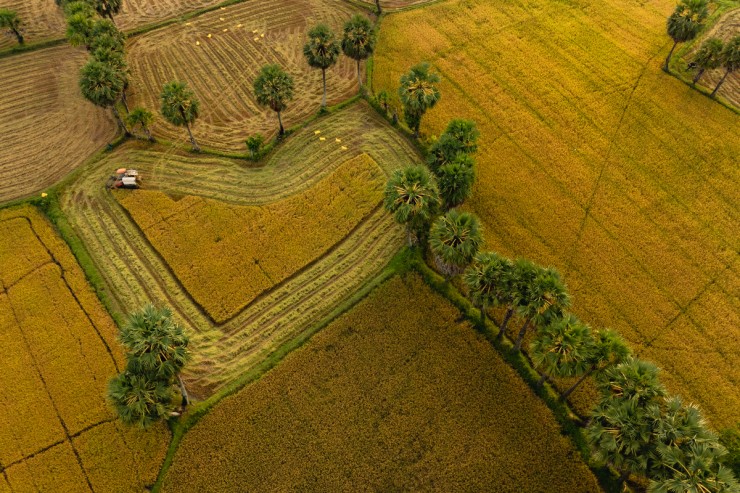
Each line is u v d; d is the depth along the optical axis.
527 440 42.97
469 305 51.38
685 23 72.00
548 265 55.44
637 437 34.41
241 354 49.12
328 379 46.62
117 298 52.94
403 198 48.66
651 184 63.44
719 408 45.25
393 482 41.03
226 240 57.44
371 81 76.94
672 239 57.97
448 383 46.34
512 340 49.59
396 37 84.62
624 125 70.44
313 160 65.94
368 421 44.16
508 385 46.19
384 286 53.12
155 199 61.00
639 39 84.00
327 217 59.75
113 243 57.50
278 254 56.38
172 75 77.94
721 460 35.84
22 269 54.53
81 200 61.34
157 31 85.88
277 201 61.50
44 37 84.56
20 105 73.00
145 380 38.62
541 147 67.69
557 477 41.06
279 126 69.00
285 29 87.12
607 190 62.72
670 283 54.12
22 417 44.50
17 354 48.38
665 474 33.59
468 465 41.75
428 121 70.56
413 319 50.56
